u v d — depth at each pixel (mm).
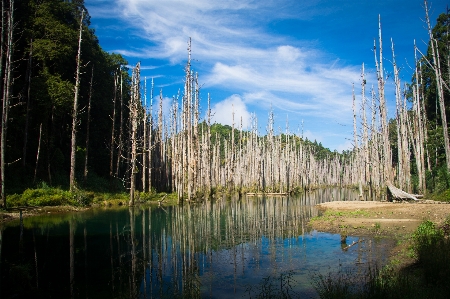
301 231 16812
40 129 26391
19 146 27391
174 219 20828
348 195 47750
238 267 10492
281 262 11047
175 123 41031
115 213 23094
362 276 9102
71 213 22531
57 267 10289
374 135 35000
